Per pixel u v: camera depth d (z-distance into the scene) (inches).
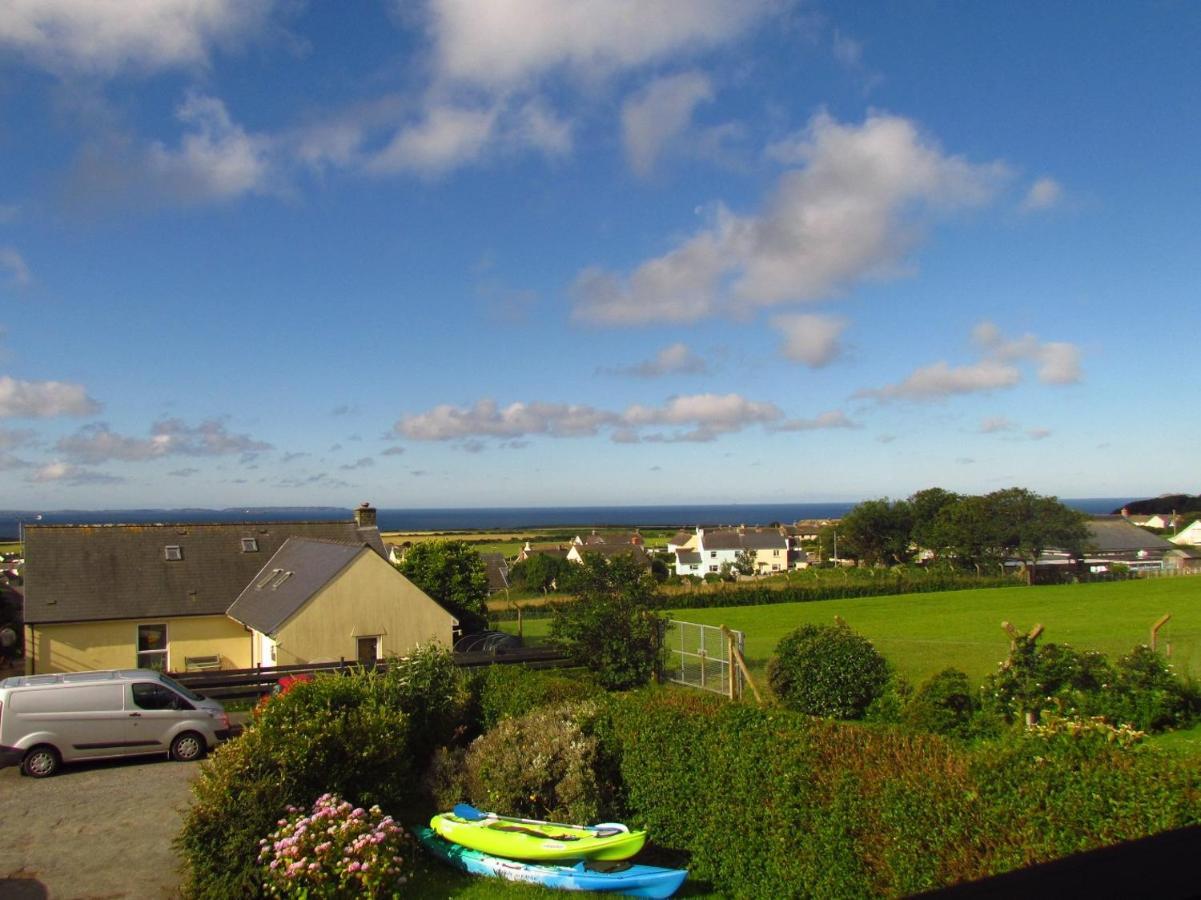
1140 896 87.0
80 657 1195.9
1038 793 301.3
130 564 1305.4
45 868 493.4
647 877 441.7
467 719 685.3
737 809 435.5
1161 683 650.2
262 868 438.9
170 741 738.2
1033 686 618.5
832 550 4325.8
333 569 1136.8
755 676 1054.4
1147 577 2731.3
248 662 1302.9
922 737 368.2
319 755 505.0
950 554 3058.6
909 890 337.1
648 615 945.5
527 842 469.4
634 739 517.7
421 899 447.5
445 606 1432.1
